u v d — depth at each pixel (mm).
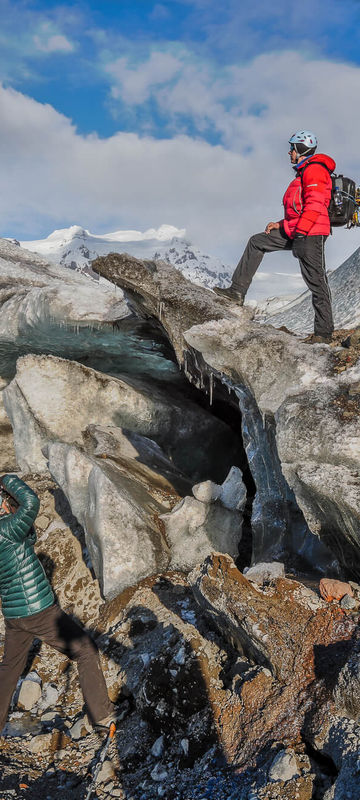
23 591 3406
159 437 6793
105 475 4711
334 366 3986
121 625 4086
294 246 4633
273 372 4117
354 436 3330
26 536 3494
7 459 7797
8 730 3512
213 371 4957
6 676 3375
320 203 4391
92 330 6258
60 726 3508
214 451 7062
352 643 2752
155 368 7285
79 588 4914
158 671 3277
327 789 2207
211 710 2979
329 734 2416
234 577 3145
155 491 5301
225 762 2699
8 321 6953
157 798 2682
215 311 5031
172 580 4449
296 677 2768
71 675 4000
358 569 3346
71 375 6531
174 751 2945
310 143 4469
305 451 3430
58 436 6547
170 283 5234
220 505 4863
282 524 4438
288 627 2943
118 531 4477
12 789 2912
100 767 2990
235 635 3172
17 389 6727
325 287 4590
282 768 2377
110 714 3391
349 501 3043
